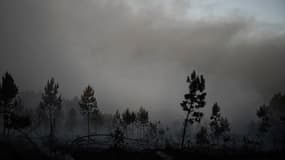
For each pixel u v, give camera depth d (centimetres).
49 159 1645
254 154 2219
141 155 1994
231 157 2095
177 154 2038
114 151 1956
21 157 1545
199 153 2142
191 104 3158
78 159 1783
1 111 2917
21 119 1775
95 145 2320
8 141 1830
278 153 2258
